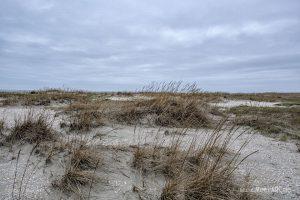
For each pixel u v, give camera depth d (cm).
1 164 614
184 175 573
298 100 2377
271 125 1098
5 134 748
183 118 1030
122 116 1002
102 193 530
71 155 628
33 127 749
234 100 2108
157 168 592
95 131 850
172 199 503
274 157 756
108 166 604
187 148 728
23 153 659
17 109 1215
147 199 517
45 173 578
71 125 848
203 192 520
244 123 1124
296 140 957
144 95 1434
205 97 1384
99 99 1484
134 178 573
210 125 1044
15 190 527
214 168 557
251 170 650
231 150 769
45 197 512
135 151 642
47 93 1800
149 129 929
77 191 524
